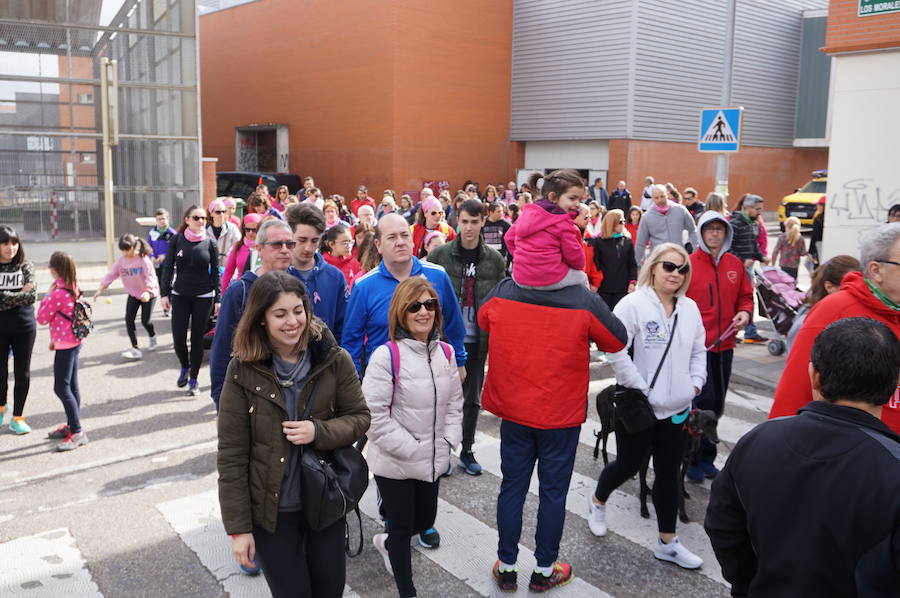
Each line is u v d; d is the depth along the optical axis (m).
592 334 3.90
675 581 4.18
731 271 5.61
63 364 6.06
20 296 6.23
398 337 3.84
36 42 14.80
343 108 26.33
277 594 2.96
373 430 3.75
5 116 14.77
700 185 27.30
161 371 8.53
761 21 28.47
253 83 30.30
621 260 8.45
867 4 9.31
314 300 4.73
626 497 5.36
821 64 29.69
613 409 4.41
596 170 25.88
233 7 30.84
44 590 4.03
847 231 9.91
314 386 3.05
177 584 4.11
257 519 2.91
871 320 2.14
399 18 24.33
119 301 12.72
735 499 2.19
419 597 3.99
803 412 2.13
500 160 27.52
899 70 9.24
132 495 5.28
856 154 9.71
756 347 10.13
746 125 28.66
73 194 15.41
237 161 31.30
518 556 4.47
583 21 25.44
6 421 6.73
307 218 4.60
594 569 4.30
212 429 6.66
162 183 16.27
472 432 5.68
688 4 25.73
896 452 1.94
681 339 4.30
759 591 2.09
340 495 2.97
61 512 5.00
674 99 25.91
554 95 26.44
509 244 4.13
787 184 30.95
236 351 2.93
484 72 26.64
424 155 25.44
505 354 3.95
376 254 5.71
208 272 7.59
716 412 5.65
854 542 1.90
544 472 3.97
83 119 15.42
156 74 15.91
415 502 3.98
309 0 27.12
